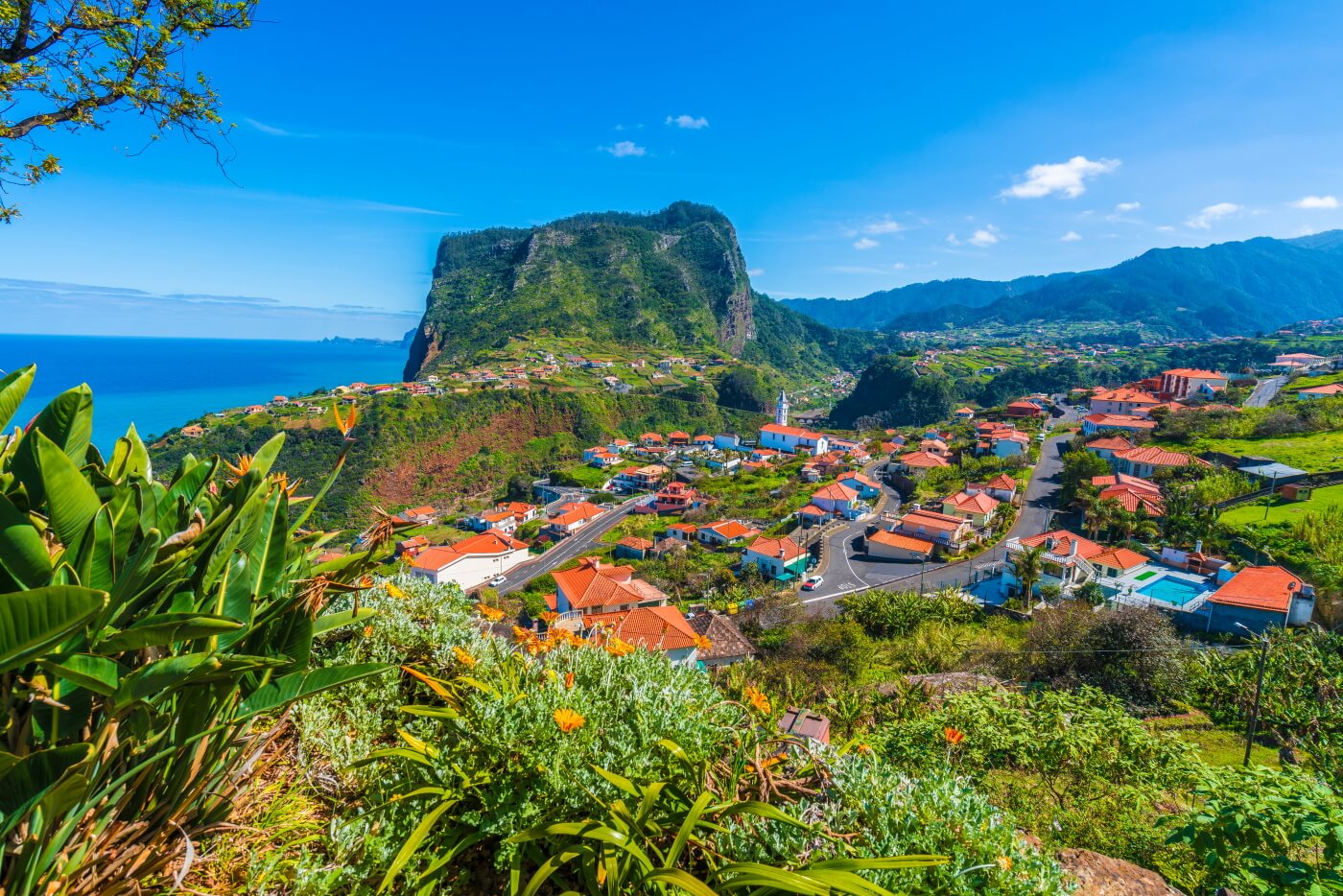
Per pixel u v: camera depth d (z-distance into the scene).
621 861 1.95
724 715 2.91
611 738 2.45
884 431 105.31
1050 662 18.06
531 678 3.18
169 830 1.71
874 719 10.92
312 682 1.62
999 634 25.22
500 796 2.17
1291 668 15.67
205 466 1.84
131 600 1.42
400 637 3.62
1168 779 7.39
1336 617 22.31
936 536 43.91
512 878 1.85
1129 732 7.96
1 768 1.17
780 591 37.44
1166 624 18.70
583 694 2.73
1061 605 26.19
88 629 1.33
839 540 48.69
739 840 2.06
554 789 2.18
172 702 1.56
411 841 1.92
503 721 2.34
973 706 8.39
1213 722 15.20
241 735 1.97
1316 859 3.60
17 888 1.30
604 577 34.16
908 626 27.30
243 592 1.64
